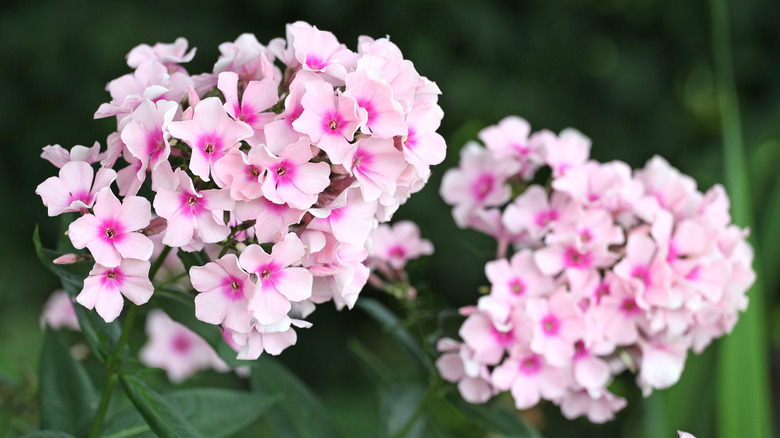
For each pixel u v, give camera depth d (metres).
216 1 1.81
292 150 0.77
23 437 0.82
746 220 1.02
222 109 0.77
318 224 0.79
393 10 1.78
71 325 1.01
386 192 0.79
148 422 0.81
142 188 0.82
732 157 1.04
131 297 0.78
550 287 0.89
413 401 0.94
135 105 0.79
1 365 1.05
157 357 1.04
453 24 1.78
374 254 0.93
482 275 1.78
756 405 0.98
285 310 0.78
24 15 1.77
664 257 0.88
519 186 0.93
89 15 1.73
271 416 0.93
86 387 0.89
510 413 0.91
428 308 0.94
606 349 0.89
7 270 1.84
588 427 1.76
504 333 0.89
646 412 1.04
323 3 1.77
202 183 0.79
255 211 0.78
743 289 0.90
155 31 1.72
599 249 0.88
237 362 0.83
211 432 0.88
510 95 1.78
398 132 0.78
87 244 0.77
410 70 0.79
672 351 0.90
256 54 0.81
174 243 0.77
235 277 0.78
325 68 0.78
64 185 0.78
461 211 0.93
